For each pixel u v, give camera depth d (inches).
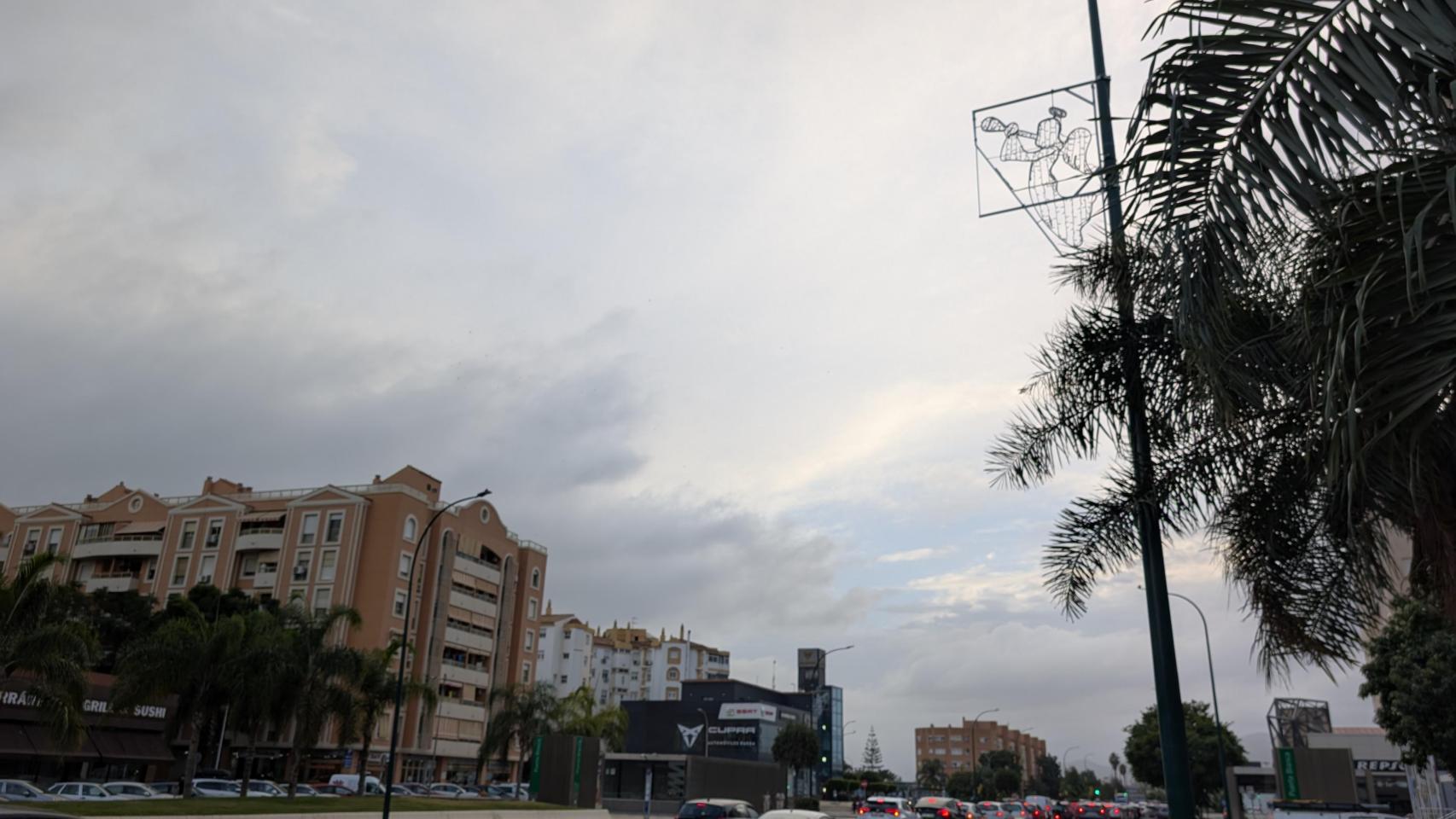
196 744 1471.5
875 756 5403.5
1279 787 1804.9
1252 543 311.0
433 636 2790.4
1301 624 302.4
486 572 3095.5
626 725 2987.2
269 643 1459.2
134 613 2269.9
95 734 1884.8
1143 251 247.3
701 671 5979.3
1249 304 225.1
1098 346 335.3
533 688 2568.9
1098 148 303.6
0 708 1637.6
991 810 1959.9
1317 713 2316.7
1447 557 202.7
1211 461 310.3
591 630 5221.5
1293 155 165.3
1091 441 345.7
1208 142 179.3
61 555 1128.8
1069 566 330.6
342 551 2669.8
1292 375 219.9
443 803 1499.8
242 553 2780.5
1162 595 321.7
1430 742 971.9
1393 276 148.9
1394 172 153.6
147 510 2970.0
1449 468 195.8
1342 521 262.2
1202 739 2728.8
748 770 2359.7
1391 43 155.3
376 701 1676.9
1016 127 313.7
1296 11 165.9
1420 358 148.6
